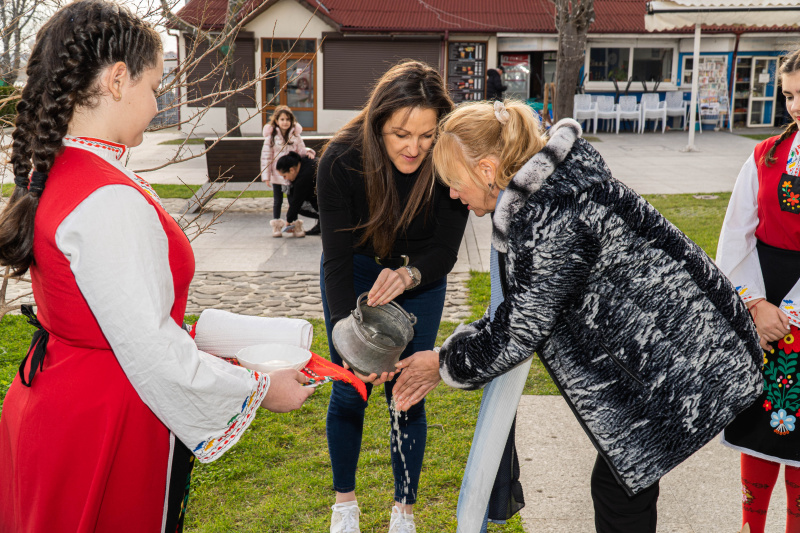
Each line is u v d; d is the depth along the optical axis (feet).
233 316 6.57
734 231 7.79
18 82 9.97
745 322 6.18
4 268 9.86
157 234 4.83
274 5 65.72
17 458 5.12
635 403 6.00
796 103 7.23
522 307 5.81
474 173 6.13
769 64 68.44
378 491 9.52
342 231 7.85
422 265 7.84
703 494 9.29
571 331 6.05
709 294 5.98
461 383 6.59
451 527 8.66
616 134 65.36
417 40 68.08
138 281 4.63
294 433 11.19
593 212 5.59
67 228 4.58
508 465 7.54
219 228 28.35
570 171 5.65
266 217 30.89
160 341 4.68
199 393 4.89
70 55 4.66
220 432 5.15
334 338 7.09
